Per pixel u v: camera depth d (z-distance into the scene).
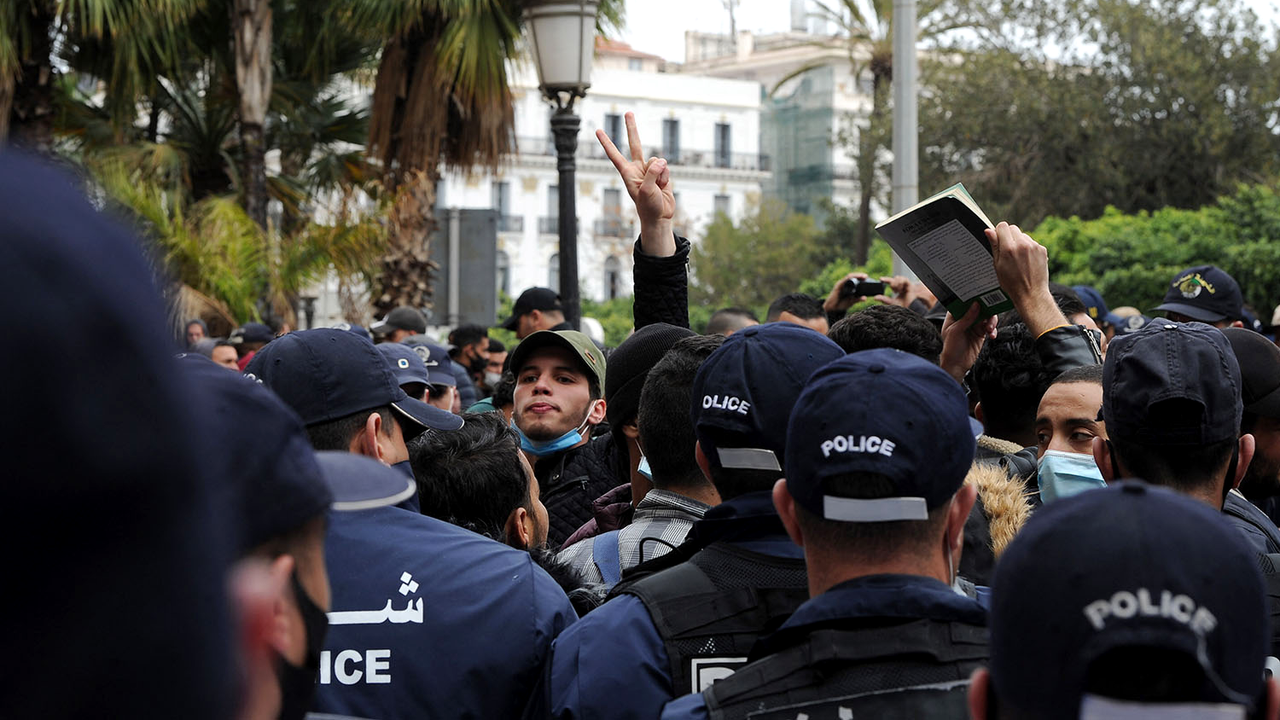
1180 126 27.83
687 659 2.02
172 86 14.62
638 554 2.55
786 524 1.84
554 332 4.23
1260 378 2.96
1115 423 2.17
